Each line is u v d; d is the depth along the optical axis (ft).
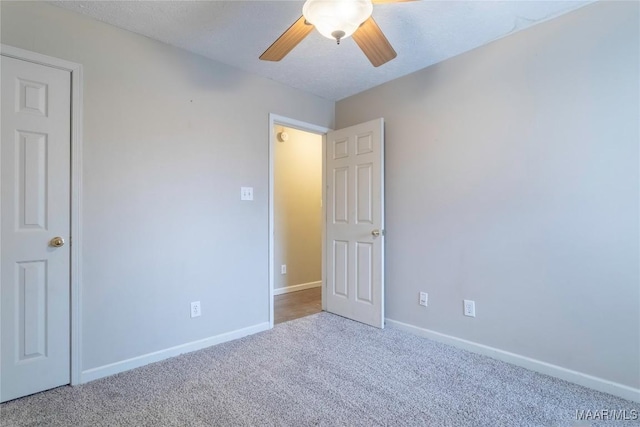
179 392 6.14
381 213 9.53
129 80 7.09
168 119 7.66
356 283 10.25
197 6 6.27
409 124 9.28
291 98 10.23
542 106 6.88
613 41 6.06
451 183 8.36
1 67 5.72
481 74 7.80
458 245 8.21
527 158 7.09
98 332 6.70
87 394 6.06
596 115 6.24
